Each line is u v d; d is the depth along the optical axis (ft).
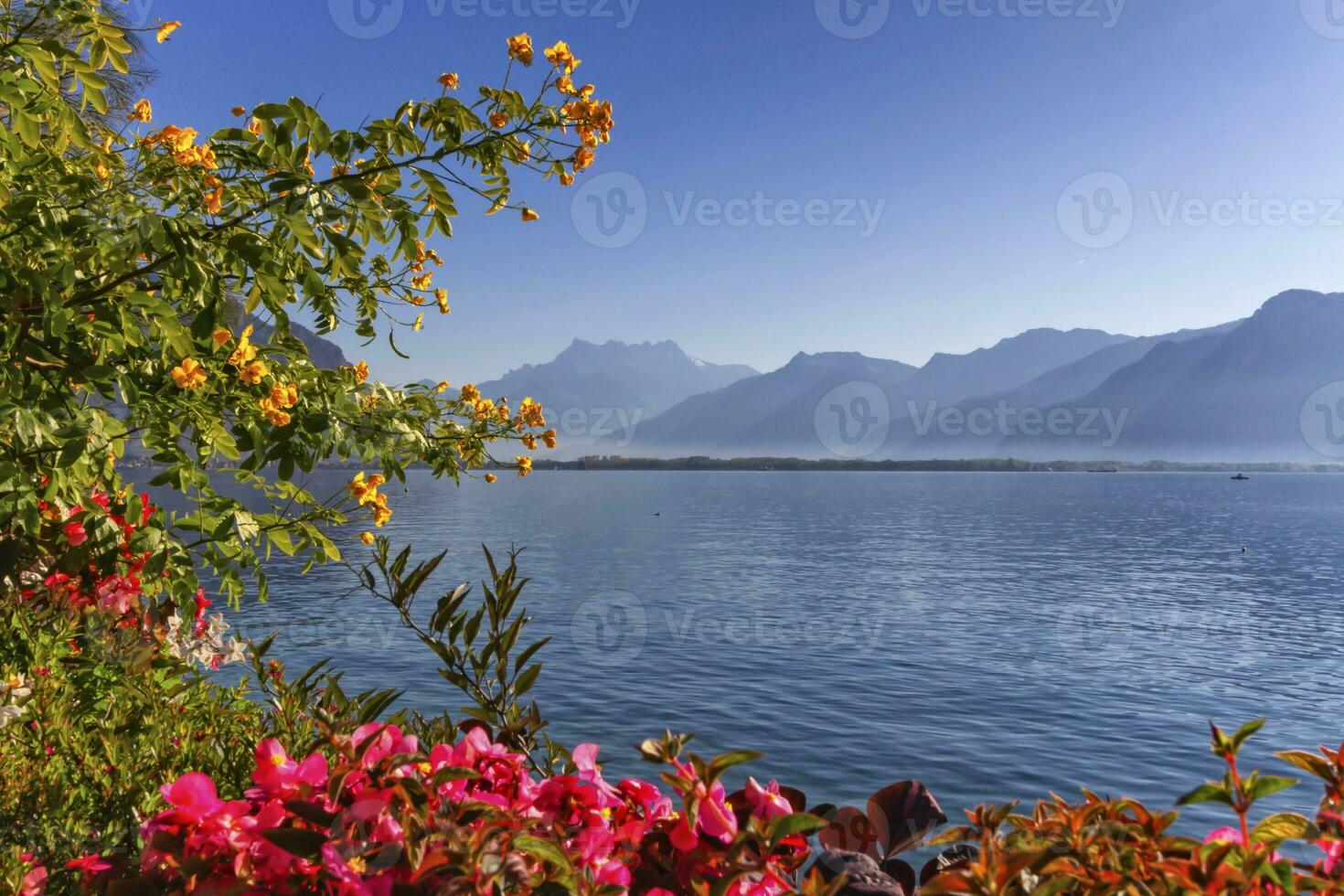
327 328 19.77
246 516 15.11
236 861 5.26
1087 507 574.97
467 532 331.77
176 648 15.37
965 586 204.85
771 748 72.08
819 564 250.37
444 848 4.91
